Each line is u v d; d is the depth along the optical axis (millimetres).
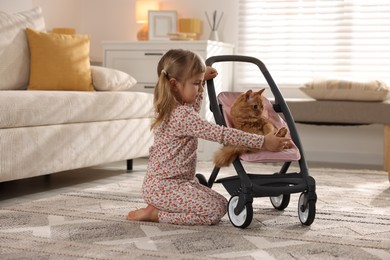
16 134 2586
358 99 3910
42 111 2725
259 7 4746
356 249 1854
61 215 2295
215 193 2219
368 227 2197
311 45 4652
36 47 3393
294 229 2129
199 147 4270
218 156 2150
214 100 2250
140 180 3322
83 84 3514
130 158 3553
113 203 2588
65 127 2922
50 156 2816
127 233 2010
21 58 3367
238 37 4820
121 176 3479
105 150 3275
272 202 2516
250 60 2467
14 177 2592
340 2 4555
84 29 5246
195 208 2139
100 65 5129
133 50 4445
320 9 4613
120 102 3361
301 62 4695
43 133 2760
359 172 3832
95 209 2438
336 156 4613
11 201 2635
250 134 2086
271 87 2414
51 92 2916
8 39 3314
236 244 1885
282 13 4691
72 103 2943
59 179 3324
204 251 1792
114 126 3350
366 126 4531
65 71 3434
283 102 2365
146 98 3645
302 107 4012
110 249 1790
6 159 2537
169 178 2197
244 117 2203
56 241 1880
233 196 2143
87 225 2125
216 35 4742
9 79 3295
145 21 4914
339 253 1801
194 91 2174
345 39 4574
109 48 4512
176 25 4836
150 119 3742
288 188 2117
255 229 2109
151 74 4410
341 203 2697
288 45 4715
